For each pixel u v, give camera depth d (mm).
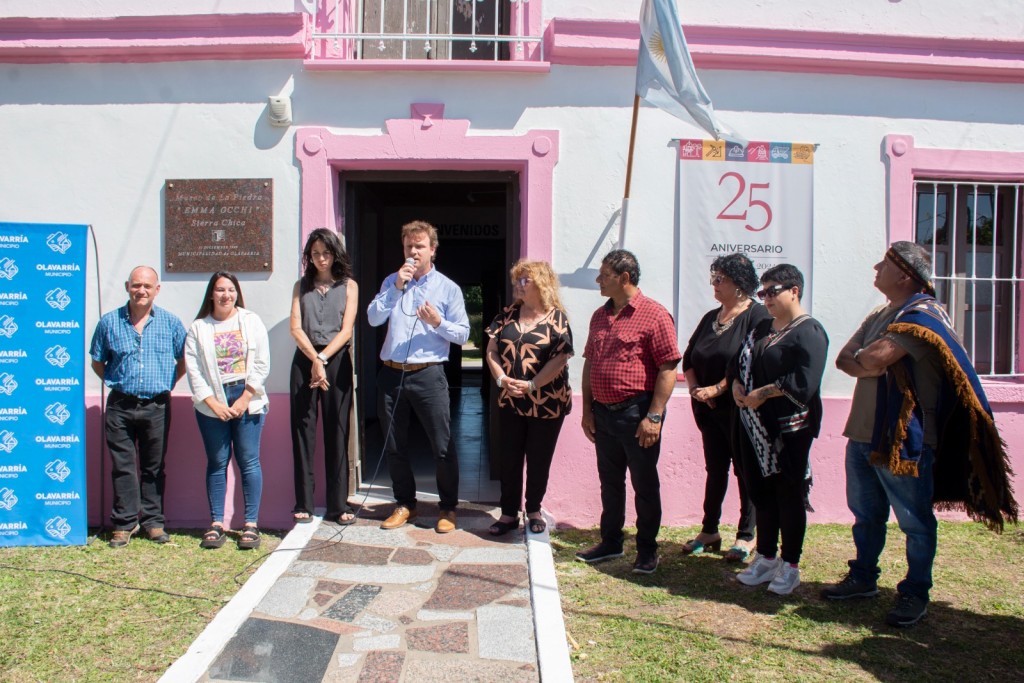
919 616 3770
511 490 4852
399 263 10195
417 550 4578
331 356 4887
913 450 3557
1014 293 5711
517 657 3439
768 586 4176
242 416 4809
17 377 4770
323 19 5375
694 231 5348
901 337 3529
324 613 3824
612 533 4609
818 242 5426
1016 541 5039
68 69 5234
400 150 5215
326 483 4992
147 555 4648
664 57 4664
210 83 5223
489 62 5172
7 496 4770
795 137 5406
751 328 4395
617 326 4371
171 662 3369
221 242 5219
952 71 5438
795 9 5441
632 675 3297
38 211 5258
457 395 12070
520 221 5535
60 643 3516
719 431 4672
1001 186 5672
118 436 4812
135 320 4867
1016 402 5473
